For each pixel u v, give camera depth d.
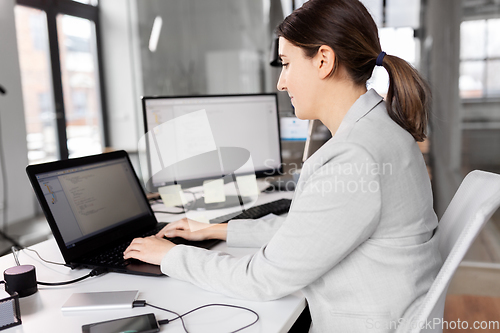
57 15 4.56
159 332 0.67
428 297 0.71
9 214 3.83
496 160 2.87
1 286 0.85
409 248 0.74
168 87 5.31
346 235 0.70
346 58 0.78
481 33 2.83
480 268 2.59
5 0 3.77
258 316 0.72
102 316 0.73
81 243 1.01
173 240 1.08
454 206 1.02
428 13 2.99
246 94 1.65
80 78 4.98
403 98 0.77
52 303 0.79
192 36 5.14
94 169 1.14
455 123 2.94
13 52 3.86
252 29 4.87
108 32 5.33
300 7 0.83
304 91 0.83
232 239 1.08
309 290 0.79
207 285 0.81
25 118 4.00
